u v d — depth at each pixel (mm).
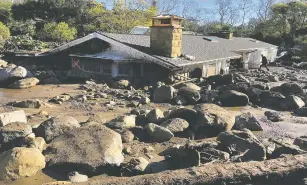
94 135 9102
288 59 41625
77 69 21531
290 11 50062
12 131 9031
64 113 13555
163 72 19641
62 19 42812
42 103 14438
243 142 9508
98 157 8383
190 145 9078
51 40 37125
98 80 19891
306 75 30078
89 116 13195
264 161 8383
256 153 9305
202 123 11625
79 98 15805
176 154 9078
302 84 24281
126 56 20328
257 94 17500
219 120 11750
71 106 14711
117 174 8445
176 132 11414
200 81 20672
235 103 16766
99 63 20750
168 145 10477
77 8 43375
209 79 20641
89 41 21844
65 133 9383
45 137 9523
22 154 7949
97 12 44062
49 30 36406
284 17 50312
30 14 42125
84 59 21203
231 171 7766
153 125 11062
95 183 7188
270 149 9781
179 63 19359
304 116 15516
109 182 7223
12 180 7711
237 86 17891
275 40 48562
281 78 26797
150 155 9547
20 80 18500
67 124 9883
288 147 9641
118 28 44469
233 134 9758
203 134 11680
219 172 7691
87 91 17672
